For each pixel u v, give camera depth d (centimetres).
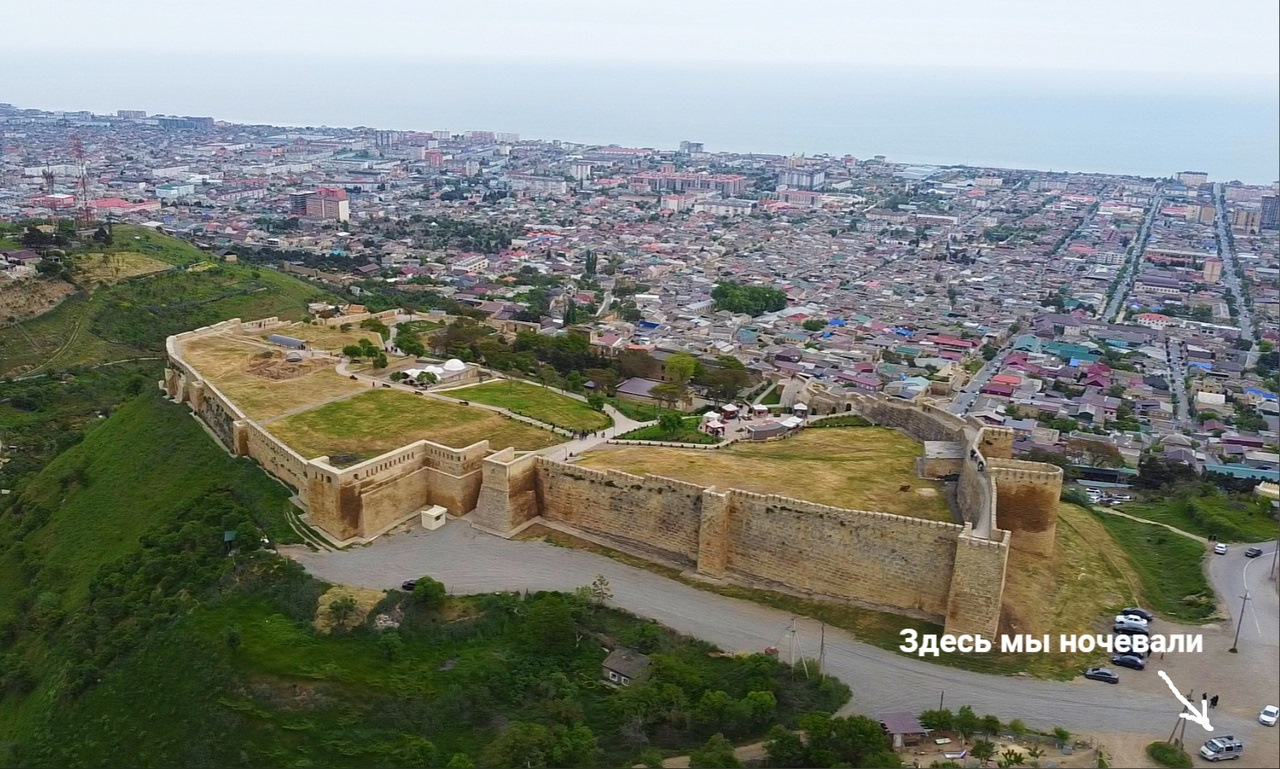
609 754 10419
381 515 15075
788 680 11369
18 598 15700
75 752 11806
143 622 13138
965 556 11844
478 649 12206
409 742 10788
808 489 14700
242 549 14288
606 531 15025
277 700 11350
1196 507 18150
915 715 10706
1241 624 12812
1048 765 9831
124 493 17662
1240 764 9831
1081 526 15962
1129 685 11294
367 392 19388
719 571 13850
